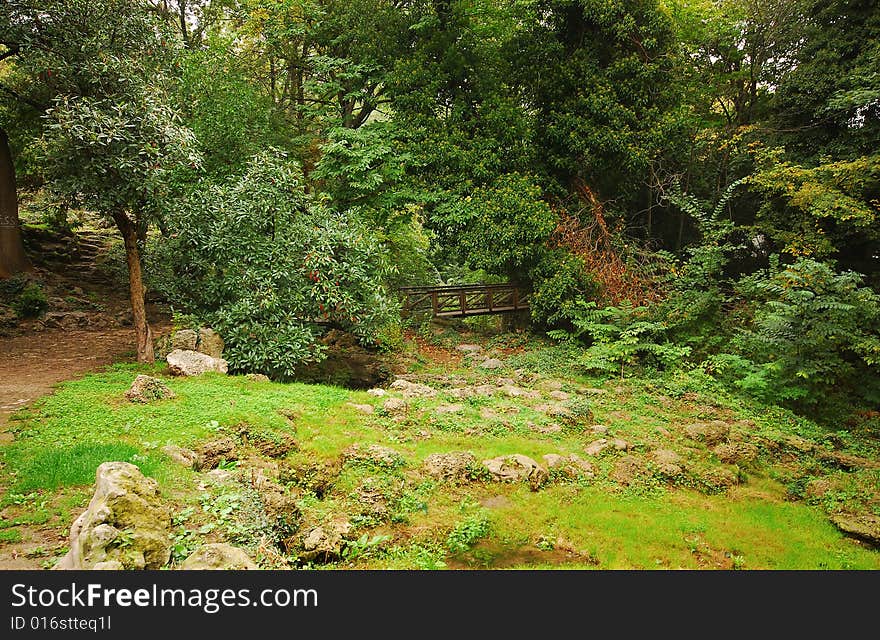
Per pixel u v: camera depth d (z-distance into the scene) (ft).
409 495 21.83
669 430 31.73
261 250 35.88
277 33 57.06
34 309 46.16
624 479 25.32
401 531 19.84
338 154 52.90
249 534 15.12
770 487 26.09
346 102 61.05
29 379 30.32
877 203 47.21
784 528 22.07
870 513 23.12
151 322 50.62
